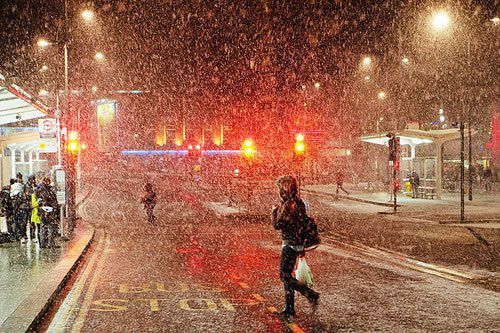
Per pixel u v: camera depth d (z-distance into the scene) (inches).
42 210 564.7
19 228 617.3
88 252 589.0
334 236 716.0
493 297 356.5
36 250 560.4
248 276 443.2
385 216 983.6
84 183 2391.7
